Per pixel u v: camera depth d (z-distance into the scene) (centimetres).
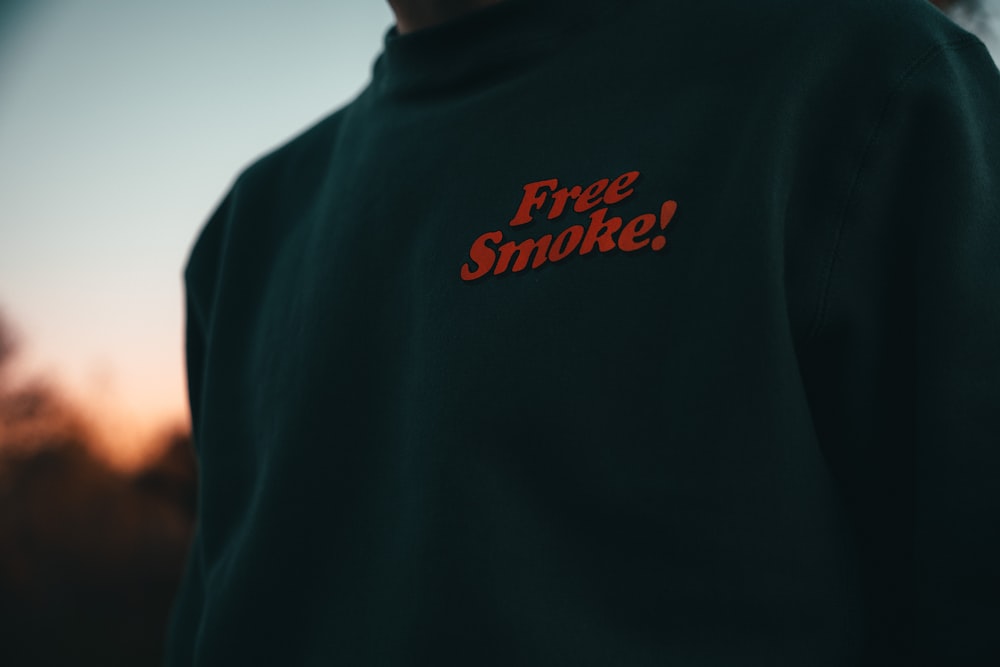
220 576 64
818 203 53
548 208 56
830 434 54
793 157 53
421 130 63
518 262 55
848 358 53
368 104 70
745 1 57
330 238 64
